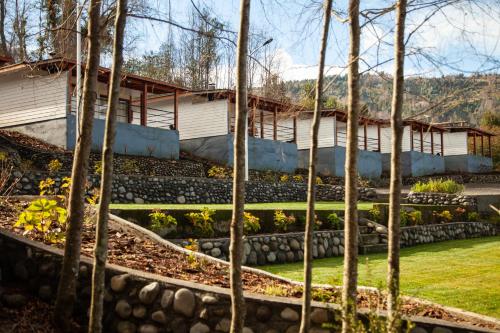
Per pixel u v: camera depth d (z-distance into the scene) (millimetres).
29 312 5215
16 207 8086
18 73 19750
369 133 36188
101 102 22281
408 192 24719
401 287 8500
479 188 31844
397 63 4723
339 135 33625
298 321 5039
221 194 19438
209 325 5016
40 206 6590
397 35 4730
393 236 4652
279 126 28891
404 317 4941
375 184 31453
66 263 5113
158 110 23516
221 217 10938
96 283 4500
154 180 17125
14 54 21953
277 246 11375
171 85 21688
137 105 23844
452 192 22422
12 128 20297
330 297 5809
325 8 4629
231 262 4258
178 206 13930
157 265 6492
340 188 24406
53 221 7348
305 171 29234
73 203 5160
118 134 20797
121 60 4660
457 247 15203
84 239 7059
